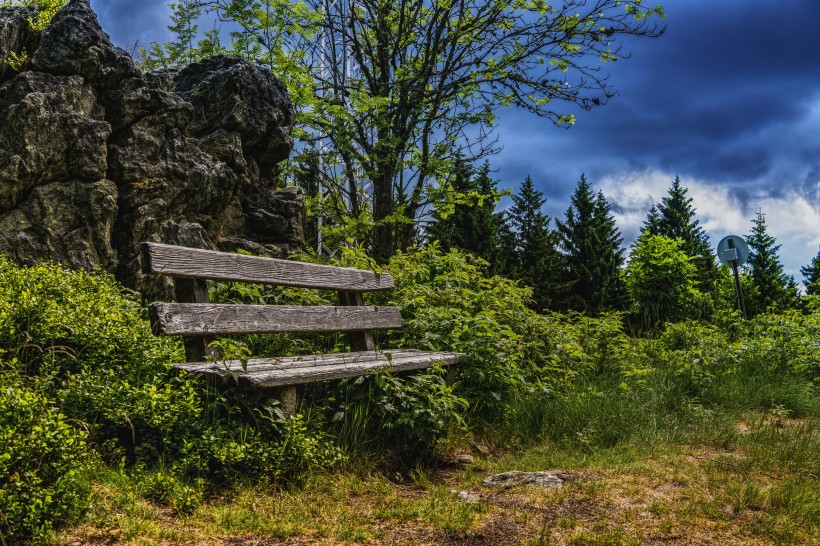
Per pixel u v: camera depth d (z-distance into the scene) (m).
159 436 3.81
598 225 34.03
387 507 3.68
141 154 6.73
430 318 6.48
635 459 4.82
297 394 4.71
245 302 6.12
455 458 4.82
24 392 3.18
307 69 12.72
